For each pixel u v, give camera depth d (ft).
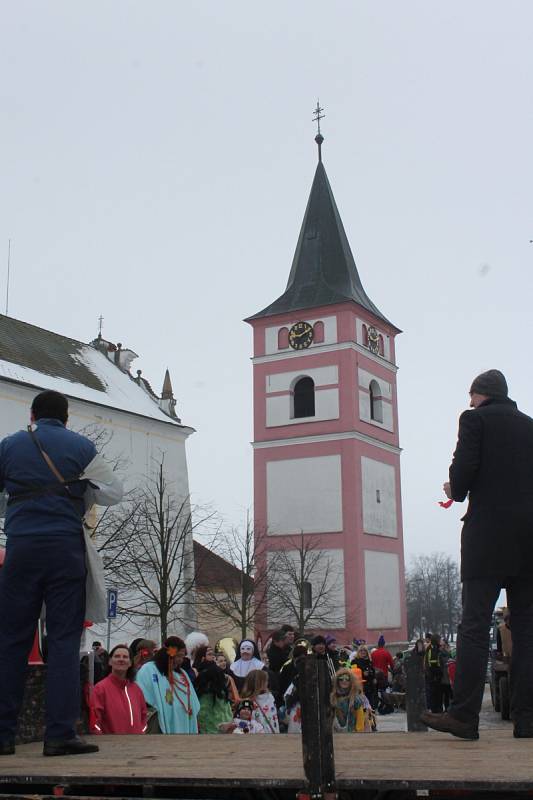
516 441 16.58
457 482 16.66
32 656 19.42
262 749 15.02
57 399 17.44
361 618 151.02
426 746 14.53
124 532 117.70
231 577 152.15
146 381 153.07
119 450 134.31
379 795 11.53
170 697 26.91
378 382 171.22
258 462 165.58
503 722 60.49
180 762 13.42
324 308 165.48
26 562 15.78
